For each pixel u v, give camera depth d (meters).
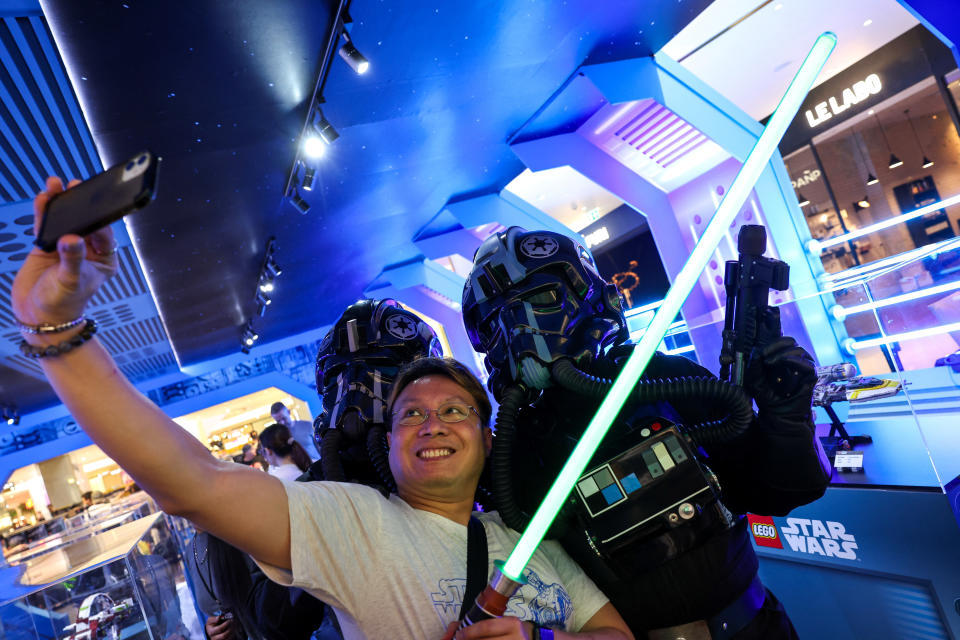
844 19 5.85
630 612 1.20
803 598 1.96
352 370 1.64
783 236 4.11
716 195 4.44
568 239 1.41
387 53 2.75
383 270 7.93
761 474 1.20
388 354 1.65
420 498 1.14
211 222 3.86
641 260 10.20
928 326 1.96
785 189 4.14
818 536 1.88
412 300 9.00
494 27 2.86
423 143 4.05
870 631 1.79
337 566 0.97
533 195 8.73
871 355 2.43
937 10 2.71
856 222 7.89
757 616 1.21
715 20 5.31
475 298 1.38
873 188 7.57
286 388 10.75
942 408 1.76
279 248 5.06
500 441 1.18
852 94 7.25
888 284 2.07
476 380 1.26
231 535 0.90
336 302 8.88
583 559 1.20
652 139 4.49
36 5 1.67
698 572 1.15
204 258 4.52
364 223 5.33
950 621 1.58
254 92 2.56
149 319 5.94
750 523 2.11
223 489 0.89
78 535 5.36
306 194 4.08
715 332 2.70
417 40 2.75
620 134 4.58
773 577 2.06
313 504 0.99
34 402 8.80
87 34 1.87
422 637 0.99
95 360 0.76
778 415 1.11
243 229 4.21
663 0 3.12
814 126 7.80
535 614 1.06
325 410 1.68
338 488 1.06
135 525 4.73
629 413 1.30
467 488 1.16
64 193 0.68
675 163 4.54
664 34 3.57
